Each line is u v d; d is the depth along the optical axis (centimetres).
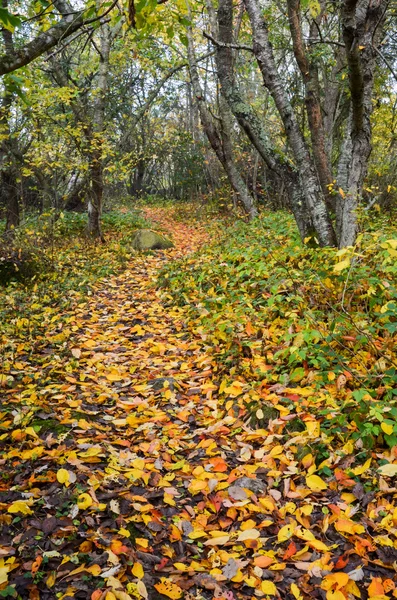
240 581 229
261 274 593
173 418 381
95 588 217
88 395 408
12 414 356
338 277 483
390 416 311
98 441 336
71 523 252
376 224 754
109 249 1104
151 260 1028
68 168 1136
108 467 301
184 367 464
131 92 2180
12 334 549
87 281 812
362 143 559
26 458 304
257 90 1839
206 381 434
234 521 271
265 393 378
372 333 391
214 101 2011
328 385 366
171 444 336
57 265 886
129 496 277
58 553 231
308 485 280
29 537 242
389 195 1052
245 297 560
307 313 401
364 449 301
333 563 234
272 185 1666
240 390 384
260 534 261
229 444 339
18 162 1206
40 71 1073
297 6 669
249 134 679
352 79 492
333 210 740
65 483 277
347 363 382
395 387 347
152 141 2373
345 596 218
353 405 323
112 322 618
